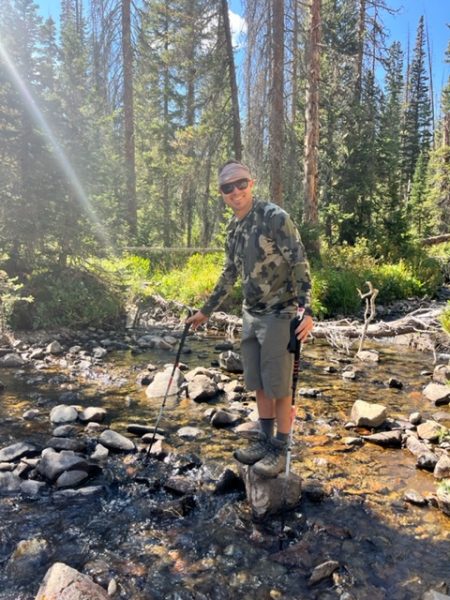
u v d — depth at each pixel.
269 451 3.17
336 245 17.53
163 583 2.44
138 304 10.46
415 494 3.29
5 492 3.24
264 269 2.99
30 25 8.56
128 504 3.17
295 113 19.69
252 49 13.43
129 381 5.89
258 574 2.53
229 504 3.19
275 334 3.02
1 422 4.40
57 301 8.50
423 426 4.35
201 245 20.72
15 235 8.61
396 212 18.98
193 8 17.22
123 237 14.39
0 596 2.31
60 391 5.40
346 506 3.18
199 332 9.16
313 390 5.57
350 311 11.56
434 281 15.29
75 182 8.92
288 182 16.11
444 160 28.09
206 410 4.82
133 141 17.66
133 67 18.80
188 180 19.06
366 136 19.09
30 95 8.52
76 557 2.62
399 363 7.21
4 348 7.08
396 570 2.57
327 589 2.43
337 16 17.84
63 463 3.47
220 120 16.34
